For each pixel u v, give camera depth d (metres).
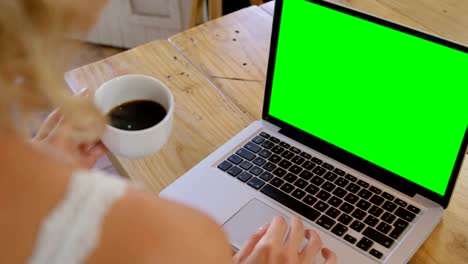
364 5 1.38
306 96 0.95
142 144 0.79
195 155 0.99
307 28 0.90
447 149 0.82
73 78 1.16
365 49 0.85
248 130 1.01
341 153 0.95
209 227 0.48
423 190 0.88
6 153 0.39
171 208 0.45
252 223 0.86
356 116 0.90
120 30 2.40
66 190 0.41
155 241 0.43
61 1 0.39
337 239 0.83
